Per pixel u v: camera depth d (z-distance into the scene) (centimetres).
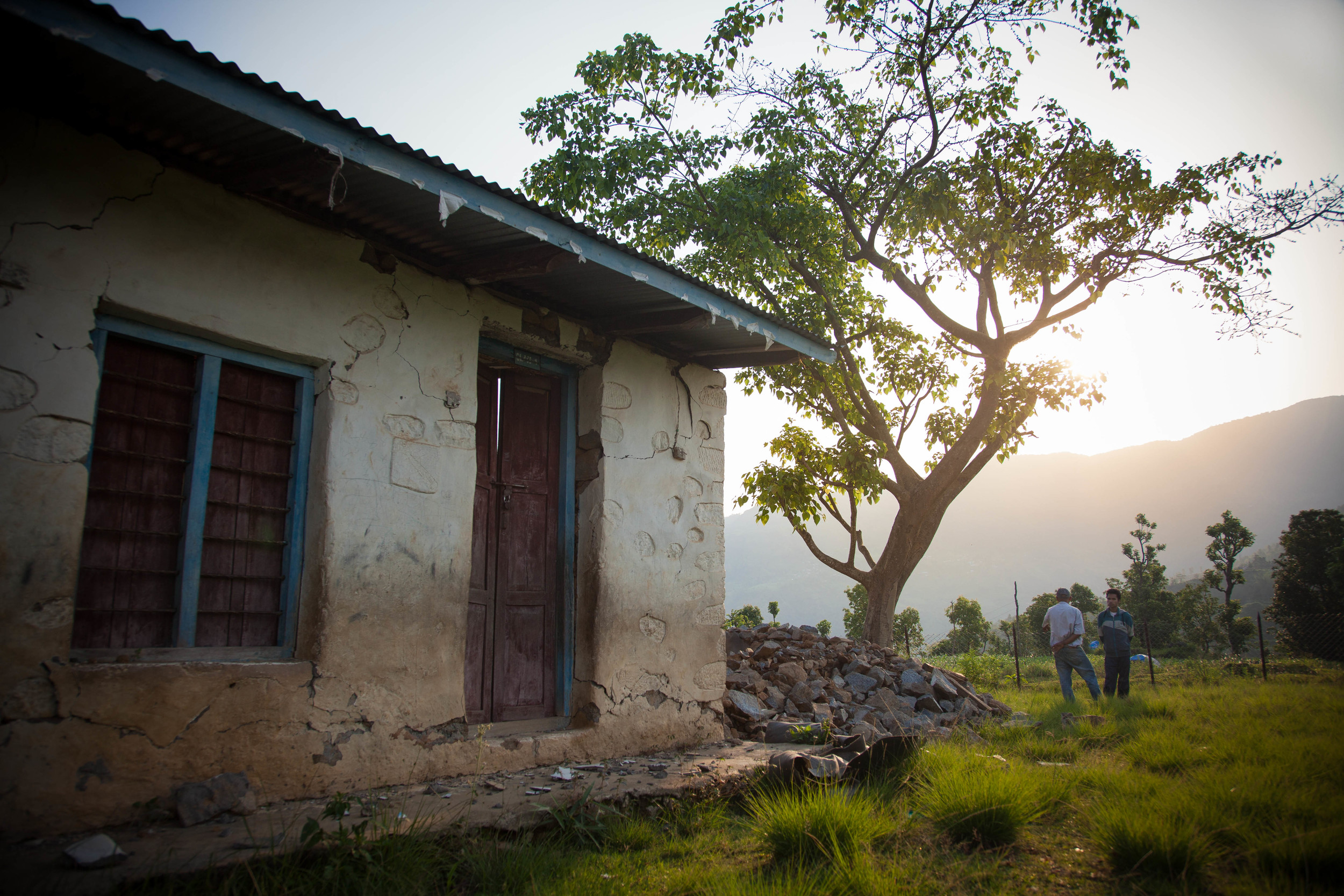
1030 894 309
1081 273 1285
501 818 366
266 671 374
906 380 1388
